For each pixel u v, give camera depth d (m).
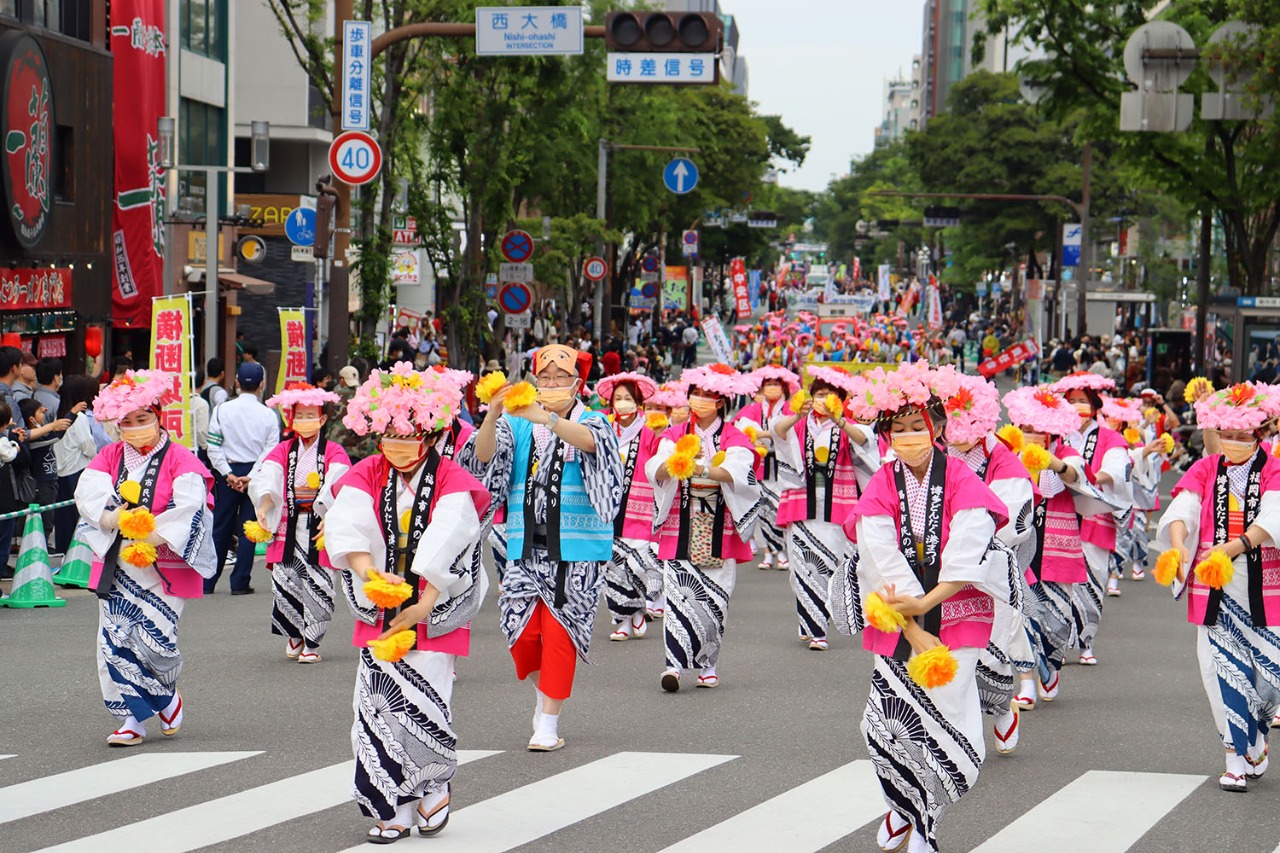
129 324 30.08
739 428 13.00
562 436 9.65
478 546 8.12
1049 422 12.12
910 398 7.61
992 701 9.91
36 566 16.14
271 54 46.53
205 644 14.23
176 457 10.20
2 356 17.80
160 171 31.30
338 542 7.88
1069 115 38.28
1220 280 49.69
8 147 23.91
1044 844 8.31
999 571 7.63
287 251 44.41
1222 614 9.66
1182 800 9.28
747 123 76.00
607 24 22.09
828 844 8.20
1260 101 31.83
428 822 8.24
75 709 11.30
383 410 7.72
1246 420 9.53
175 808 8.69
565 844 8.13
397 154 31.31
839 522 14.38
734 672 13.31
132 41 29.88
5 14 25.31
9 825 8.31
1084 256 59.62
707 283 105.81
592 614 10.21
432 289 63.91
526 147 37.78
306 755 9.97
